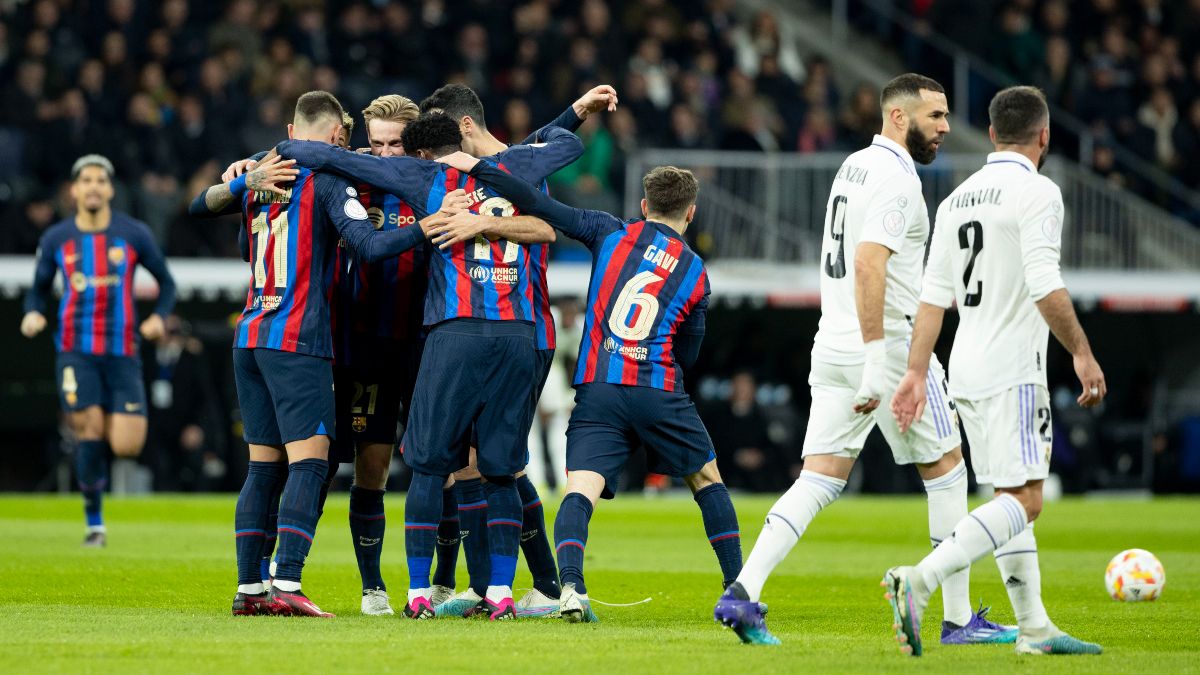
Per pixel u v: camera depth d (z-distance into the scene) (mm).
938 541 22844
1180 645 21547
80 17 79000
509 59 84625
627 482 75438
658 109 82688
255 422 24094
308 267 23641
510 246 23531
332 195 23484
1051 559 38906
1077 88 91062
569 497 23250
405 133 24109
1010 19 93125
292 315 23531
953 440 22844
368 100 78625
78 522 48000
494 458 23438
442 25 84438
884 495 75688
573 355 68500
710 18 92125
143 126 74000
